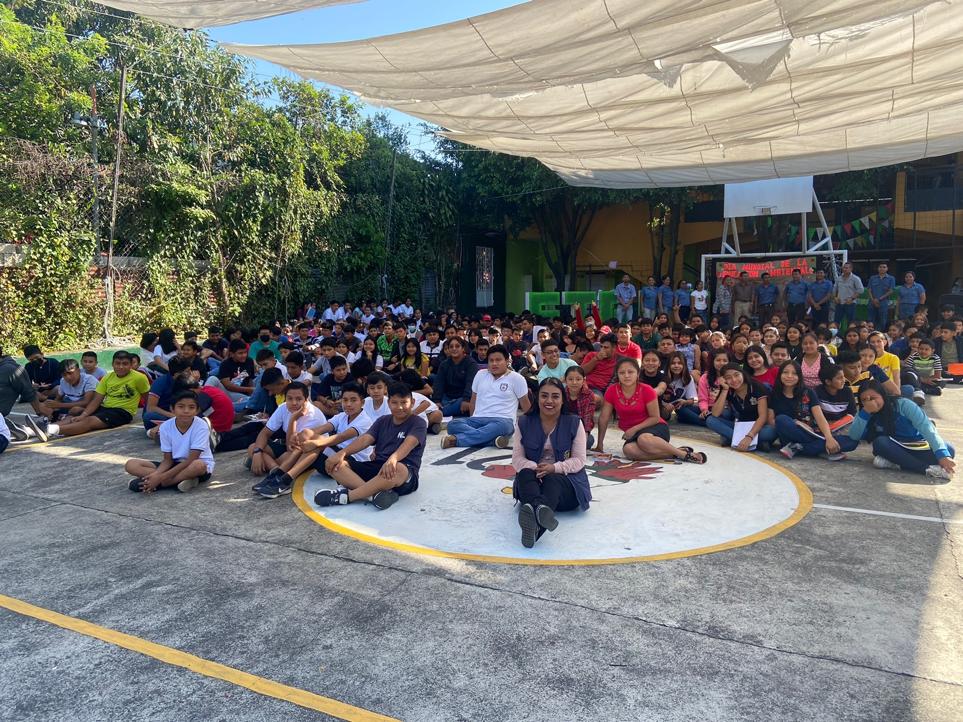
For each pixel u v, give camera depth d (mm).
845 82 7848
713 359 8688
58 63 14602
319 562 4469
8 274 12539
